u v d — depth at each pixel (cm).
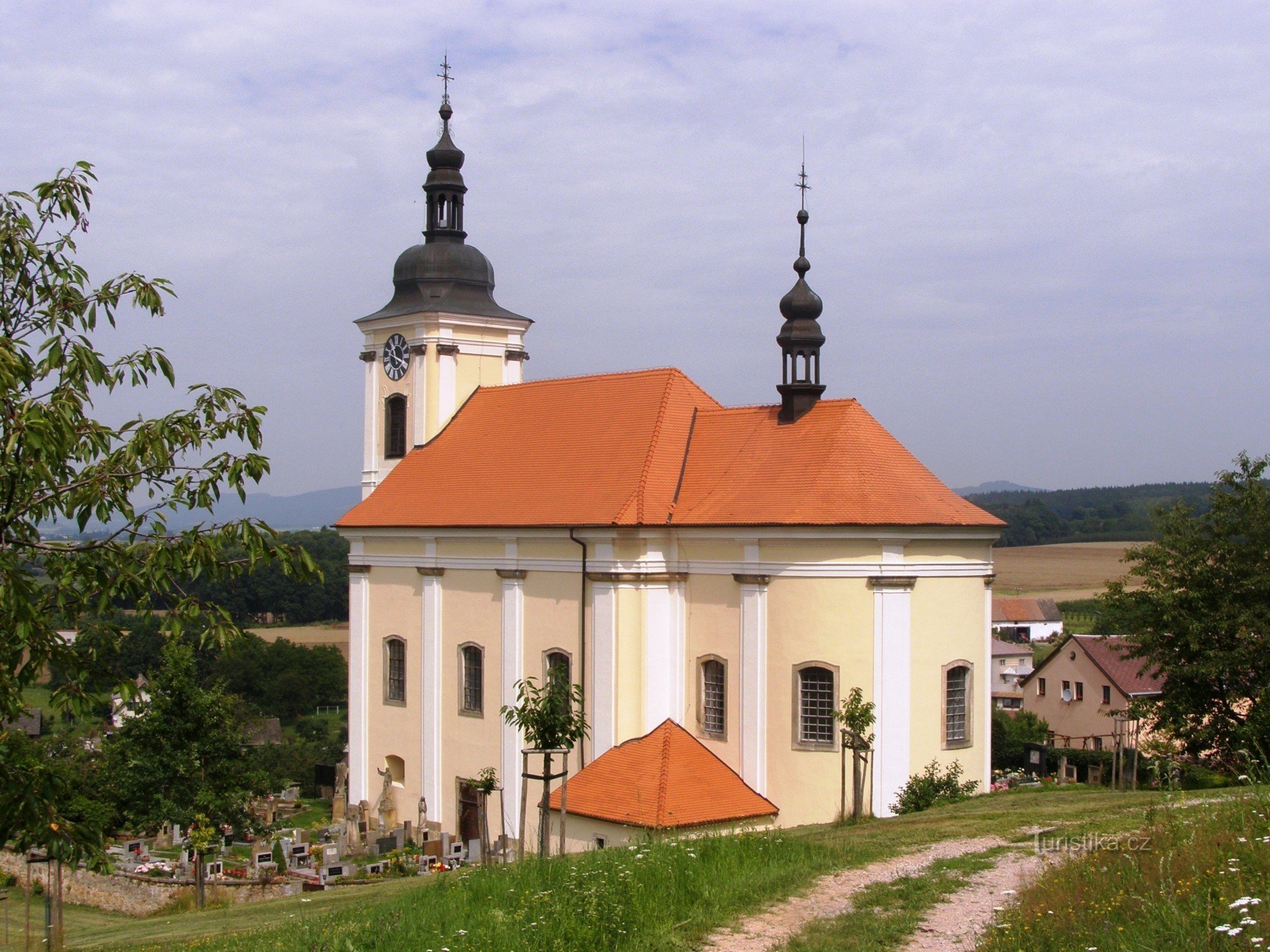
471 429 5878
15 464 1705
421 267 6206
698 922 2100
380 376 6316
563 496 5050
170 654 4900
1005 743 8112
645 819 4062
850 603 4322
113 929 3831
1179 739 4684
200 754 4897
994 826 2930
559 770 4947
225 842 5991
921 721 4334
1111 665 8581
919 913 2088
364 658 5925
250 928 2955
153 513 1978
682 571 4753
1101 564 19750
